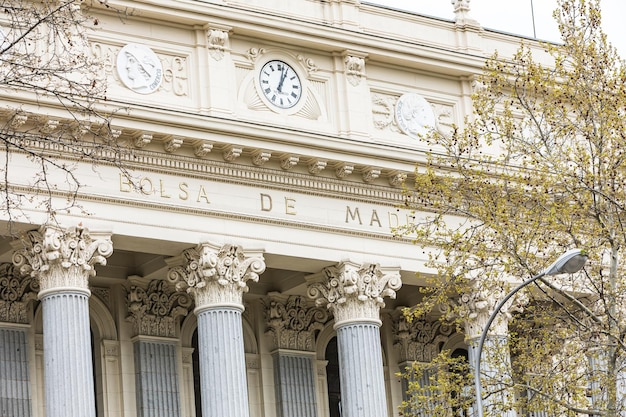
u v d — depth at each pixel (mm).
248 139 66125
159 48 66875
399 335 76812
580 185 60594
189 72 67312
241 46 68875
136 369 69312
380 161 69188
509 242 59594
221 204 66188
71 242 62375
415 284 72500
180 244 65250
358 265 69062
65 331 61969
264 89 69062
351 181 69312
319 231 68375
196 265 65688
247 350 73000
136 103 64812
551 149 61906
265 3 70188
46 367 62000
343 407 68812
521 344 60844
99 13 65625
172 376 69750
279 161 67438
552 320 61156
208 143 65250
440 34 75000
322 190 68750
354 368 68438
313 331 74375
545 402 59406
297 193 68250
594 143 60094
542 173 60125
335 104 70688
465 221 68812
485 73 71188
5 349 66125
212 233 65875
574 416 59188
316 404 73438
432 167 64938
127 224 64000
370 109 71438
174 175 65438
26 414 66000
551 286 59406
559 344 60031
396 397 76062
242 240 66500
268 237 67188
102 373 68812
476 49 75500
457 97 74375
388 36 73188
